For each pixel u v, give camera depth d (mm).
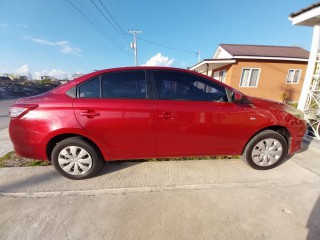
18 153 2555
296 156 3350
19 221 1915
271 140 2771
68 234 1761
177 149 2645
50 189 2430
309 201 2180
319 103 4617
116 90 2471
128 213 2014
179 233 1767
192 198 2240
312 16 4234
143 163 3082
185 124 2504
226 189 2404
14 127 2441
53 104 2381
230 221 1896
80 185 2514
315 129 4391
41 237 1728
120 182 2574
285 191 2361
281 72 12148
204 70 17375
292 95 12562
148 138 2529
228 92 2604
